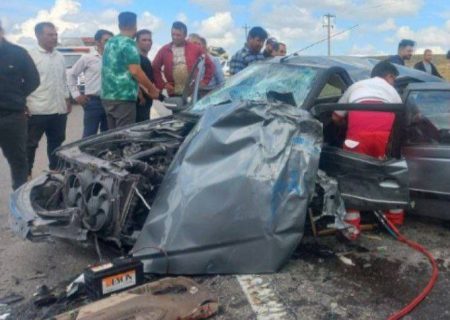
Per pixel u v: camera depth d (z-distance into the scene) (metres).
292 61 5.14
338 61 5.98
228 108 3.67
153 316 2.82
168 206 3.49
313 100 4.31
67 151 4.26
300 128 3.66
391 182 3.80
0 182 6.68
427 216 4.38
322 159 3.97
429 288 3.40
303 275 3.60
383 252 4.02
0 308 3.27
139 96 6.76
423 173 4.23
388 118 4.05
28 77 5.43
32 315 3.18
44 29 6.14
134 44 5.89
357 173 3.84
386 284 3.50
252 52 7.35
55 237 3.63
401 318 3.07
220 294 3.32
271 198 3.46
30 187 4.12
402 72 6.23
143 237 3.50
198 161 3.56
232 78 5.23
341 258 3.89
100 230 3.59
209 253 3.45
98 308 2.88
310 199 3.62
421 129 4.30
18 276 3.77
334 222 3.88
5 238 4.57
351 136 4.09
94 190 3.67
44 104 6.29
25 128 5.52
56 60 6.35
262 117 3.61
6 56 5.21
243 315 3.10
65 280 3.68
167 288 3.15
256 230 3.48
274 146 3.55
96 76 7.03
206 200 3.43
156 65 7.27
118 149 4.28
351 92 4.35
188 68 7.10
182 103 5.57
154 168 3.80
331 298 3.29
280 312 3.12
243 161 3.50
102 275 3.16
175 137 4.26
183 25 7.07
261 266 3.53
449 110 4.29
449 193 4.12
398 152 4.19
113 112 6.04
